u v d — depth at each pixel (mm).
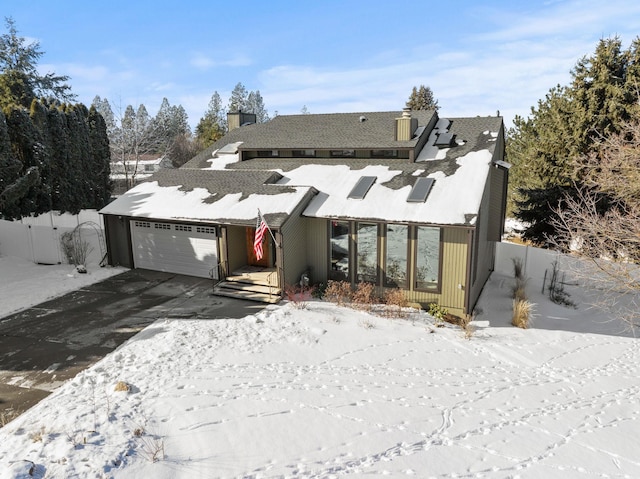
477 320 15203
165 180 21000
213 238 17859
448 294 15008
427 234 15047
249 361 11234
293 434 8422
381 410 9484
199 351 11648
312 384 10328
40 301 15703
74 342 12461
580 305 17547
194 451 7762
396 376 11070
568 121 24344
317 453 7980
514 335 14164
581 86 24156
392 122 21016
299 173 19609
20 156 23703
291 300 15602
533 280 19906
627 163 14484
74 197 28312
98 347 12141
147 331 13055
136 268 19844
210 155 24047
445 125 21172
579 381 11617
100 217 27922
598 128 23250
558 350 13375
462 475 7727
